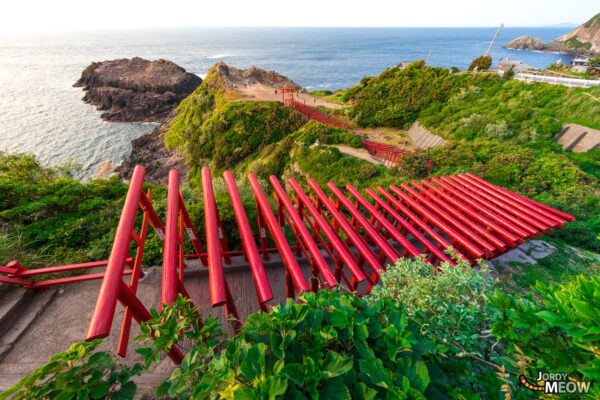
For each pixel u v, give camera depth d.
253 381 1.24
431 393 1.40
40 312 4.15
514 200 5.73
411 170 15.78
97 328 1.82
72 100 75.50
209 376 1.46
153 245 5.75
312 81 102.81
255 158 35.19
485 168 13.37
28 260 4.91
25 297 4.20
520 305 1.64
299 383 1.21
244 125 37.81
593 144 18.61
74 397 1.84
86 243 6.19
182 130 46.56
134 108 63.38
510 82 28.80
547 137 20.67
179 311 1.98
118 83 73.62
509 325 1.61
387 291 2.29
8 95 78.81
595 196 10.25
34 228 6.16
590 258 6.04
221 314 4.81
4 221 6.49
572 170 12.00
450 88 32.59
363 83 42.50
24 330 3.88
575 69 38.72
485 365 1.93
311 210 4.58
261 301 2.70
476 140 23.70
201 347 1.85
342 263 4.45
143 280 5.12
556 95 24.05
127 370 1.94
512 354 1.59
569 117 21.56
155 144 47.69
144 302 4.76
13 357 3.57
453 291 2.13
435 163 15.80
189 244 6.41
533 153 14.38
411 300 2.16
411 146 29.80
